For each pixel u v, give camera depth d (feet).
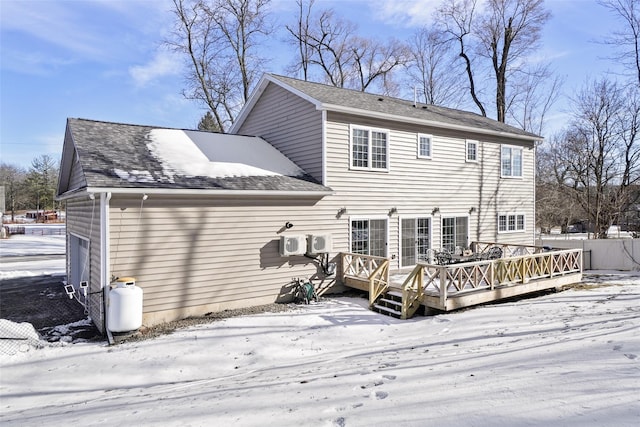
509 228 55.77
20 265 62.44
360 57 111.86
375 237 41.93
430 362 17.22
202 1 83.56
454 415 10.54
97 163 29.53
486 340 21.61
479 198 51.75
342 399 13.00
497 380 13.23
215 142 41.93
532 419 9.76
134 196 28.14
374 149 41.88
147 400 16.11
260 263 34.06
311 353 23.26
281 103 44.70
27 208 215.31
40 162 206.59
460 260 39.63
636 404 10.01
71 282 41.29
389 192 42.80
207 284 31.32
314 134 39.52
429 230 46.37
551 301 32.94
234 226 32.71
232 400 14.17
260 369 20.70
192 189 29.50
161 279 29.25
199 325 28.55
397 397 12.64
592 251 54.34
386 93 115.03
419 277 31.30
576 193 73.77
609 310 26.91
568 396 11.02
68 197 35.63
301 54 103.96
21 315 32.89
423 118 44.65
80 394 18.76
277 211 35.09
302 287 35.09
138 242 28.32
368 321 29.50
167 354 23.36
